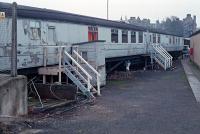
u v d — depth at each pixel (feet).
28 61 48.39
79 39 62.59
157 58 110.42
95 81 59.41
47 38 52.70
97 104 44.86
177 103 46.21
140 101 47.75
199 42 106.32
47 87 46.34
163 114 38.88
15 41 34.96
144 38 105.09
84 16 67.36
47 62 52.49
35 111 38.27
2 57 43.14
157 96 52.47
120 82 71.46
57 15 55.67
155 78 80.69
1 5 43.68
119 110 41.11
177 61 157.99
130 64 98.99
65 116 37.32
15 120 32.73
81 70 53.47
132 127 32.78
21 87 34.99
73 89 45.42
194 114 38.91
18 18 46.19
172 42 153.48
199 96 52.34
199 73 94.43
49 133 30.12
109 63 83.87
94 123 34.27
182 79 78.38
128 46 89.61
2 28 43.01
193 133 30.73
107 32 75.36
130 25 93.25
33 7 53.11
